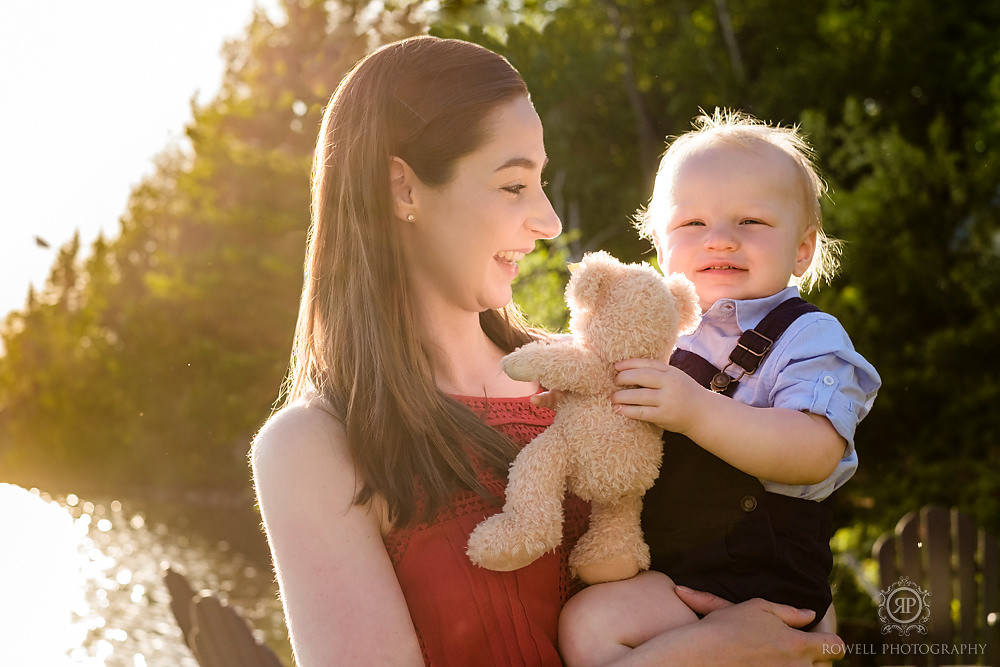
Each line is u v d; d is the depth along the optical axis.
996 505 9.96
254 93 18.95
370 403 1.69
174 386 24.53
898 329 12.30
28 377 33.41
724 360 1.97
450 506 1.69
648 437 1.64
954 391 11.59
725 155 2.07
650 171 17.27
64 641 12.13
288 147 18.20
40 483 30.22
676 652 1.56
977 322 11.85
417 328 1.89
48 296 35.38
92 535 19.92
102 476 29.64
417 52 1.84
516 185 1.81
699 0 18.73
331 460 1.65
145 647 12.12
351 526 1.62
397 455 1.66
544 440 1.64
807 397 1.81
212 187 18.45
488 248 1.80
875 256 12.19
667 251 2.12
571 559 1.74
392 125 1.80
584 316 1.70
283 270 16.98
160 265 22.34
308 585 1.58
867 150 12.87
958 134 15.47
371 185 1.79
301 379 1.89
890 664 5.29
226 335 18.03
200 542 19.34
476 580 1.66
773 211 2.03
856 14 16.27
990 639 5.29
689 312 1.72
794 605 1.80
